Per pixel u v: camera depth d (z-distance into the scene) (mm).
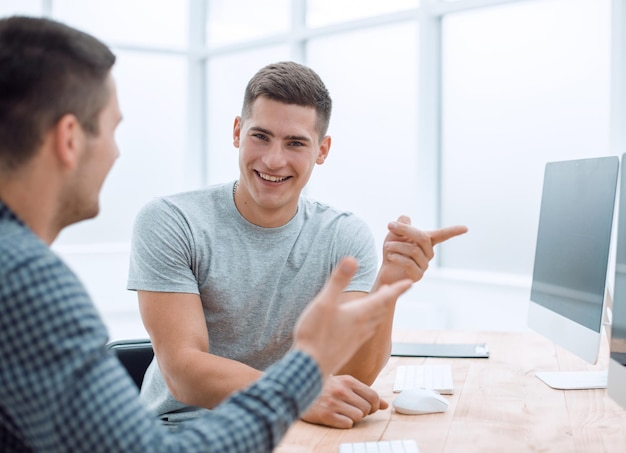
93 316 694
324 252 1596
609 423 1283
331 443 1192
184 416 1480
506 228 3645
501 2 3516
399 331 2262
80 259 4477
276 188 1488
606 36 3213
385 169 4051
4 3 4453
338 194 4246
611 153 3111
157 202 1534
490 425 1277
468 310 3684
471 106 3738
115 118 826
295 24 4336
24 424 680
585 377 1602
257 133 1474
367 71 4102
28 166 741
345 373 1479
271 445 735
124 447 657
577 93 3336
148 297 1437
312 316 792
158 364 1446
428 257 1303
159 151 4836
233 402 745
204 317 1495
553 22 3398
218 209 1568
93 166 789
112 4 4680
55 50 748
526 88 3521
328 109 1550
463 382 1596
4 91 723
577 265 1561
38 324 660
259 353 1556
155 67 4793
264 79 1472
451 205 3850
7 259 676
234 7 4746
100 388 664
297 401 755
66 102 744
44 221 770
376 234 4113
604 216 1450
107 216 4684
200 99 4922
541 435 1217
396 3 3973
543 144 3477
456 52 3777
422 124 3797
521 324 3471
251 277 1527
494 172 3672
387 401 1455
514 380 1610
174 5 4828
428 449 1148
